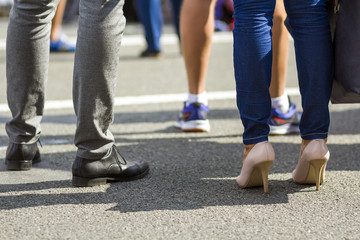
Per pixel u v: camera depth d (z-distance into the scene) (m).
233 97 9.42
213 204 4.43
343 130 7.07
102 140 4.82
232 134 6.95
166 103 8.96
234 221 4.07
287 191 4.72
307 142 4.62
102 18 4.45
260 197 4.58
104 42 4.46
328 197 4.57
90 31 4.46
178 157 5.92
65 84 10.53
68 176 5.24
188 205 4.41
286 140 6.59
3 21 24.53
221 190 4.78
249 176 4.64
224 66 12.85
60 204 4.46
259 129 4.50
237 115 8.08
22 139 5.36
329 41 4.36
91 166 4.86
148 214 4.23
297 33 4.39
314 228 3.94
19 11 4.89
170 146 6.39
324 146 4.54
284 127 6.82
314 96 4.41
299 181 4.86
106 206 4.41
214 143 6.51
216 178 5.14
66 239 3.80
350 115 7.98
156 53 13.96
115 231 3.92
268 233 3.86
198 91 7.05
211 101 9.12
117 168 4.98
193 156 5.95
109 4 4.46
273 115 6.79
